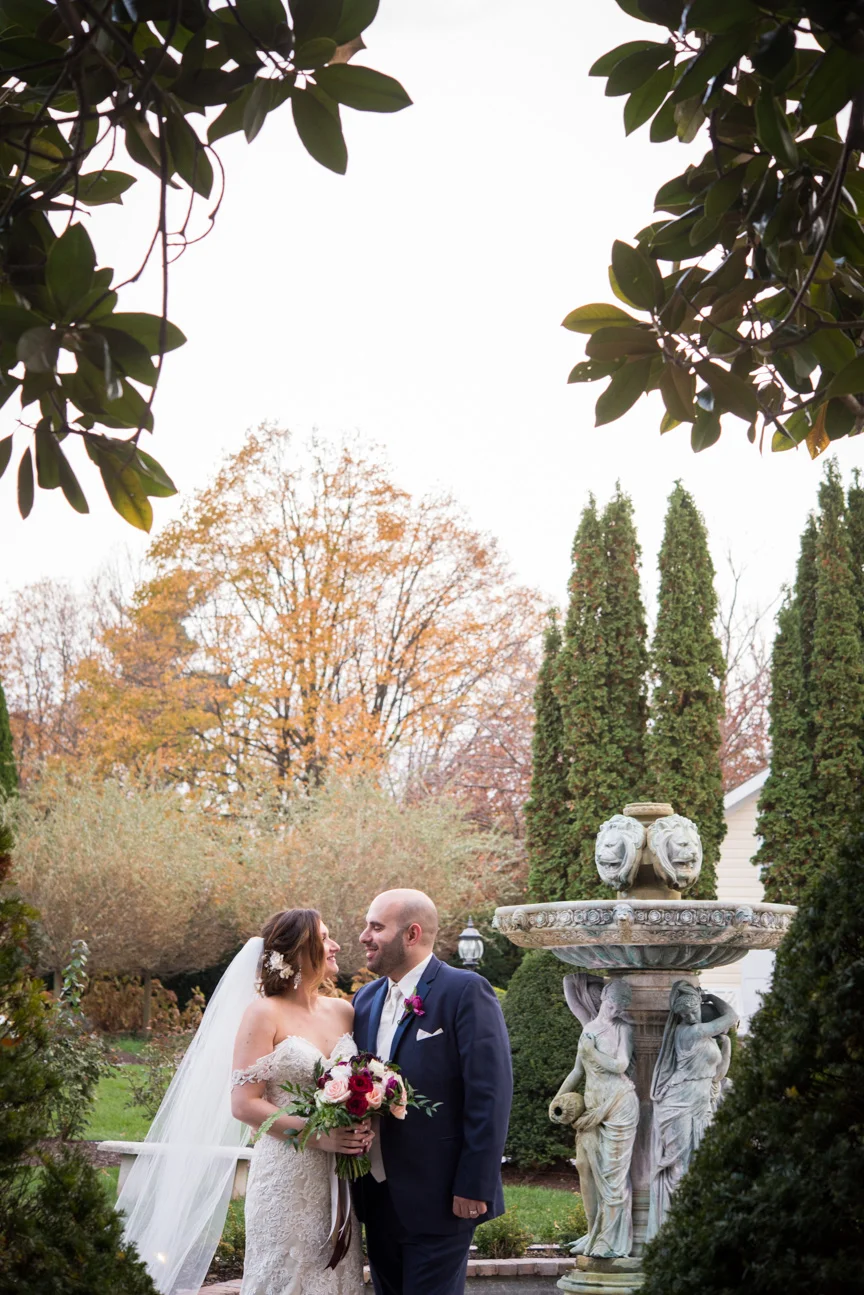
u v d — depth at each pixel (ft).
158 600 71.67
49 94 6.63
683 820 21.42
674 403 8.93
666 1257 7.93
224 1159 19.08
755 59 6.26
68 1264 7.75
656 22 6.95
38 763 68.74
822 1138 7.55
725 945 19.34
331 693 71.67
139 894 57.11
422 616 73.20
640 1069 20.72
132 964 60.49
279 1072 12.24
